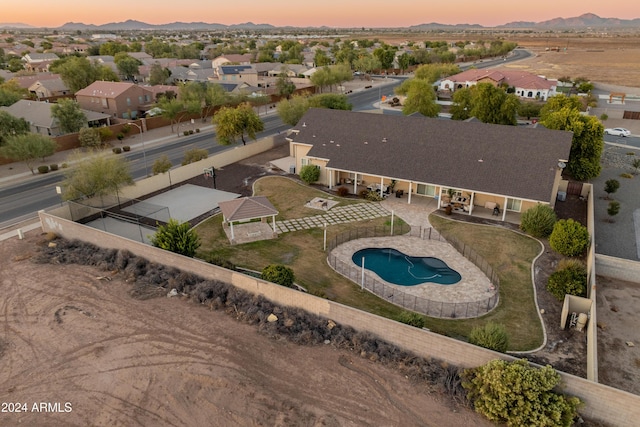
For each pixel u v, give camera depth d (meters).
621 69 143.88
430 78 105.19
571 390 17.19
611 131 62.09
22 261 29.50
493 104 58.16
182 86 81.00
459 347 19.23
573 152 42.94
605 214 36.44
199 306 24.55
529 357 20.31
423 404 17.94
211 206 38.38
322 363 20.17
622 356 20.50
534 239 31.77
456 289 26.11
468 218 35.25
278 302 24.31
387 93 105.62
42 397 18.39
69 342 21.61
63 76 90.81
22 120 53.88
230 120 52.16
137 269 27.86
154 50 177.88
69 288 26.33
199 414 17.50
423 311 23.98
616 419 16.73
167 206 38.47
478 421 17.17
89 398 18.33
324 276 27.38
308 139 44.19
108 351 20.94
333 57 167.00
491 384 17.41
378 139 41.91
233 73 109.56
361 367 19.94
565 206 37.91
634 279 26.61
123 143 62.16
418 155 38.84
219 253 30.19
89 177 36.38
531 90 89.25
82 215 35.88
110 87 80.06
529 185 33.59
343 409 17.67
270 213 32.03
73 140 58.56
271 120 76.75
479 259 28.69
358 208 37.53
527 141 37.22
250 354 20.70
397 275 27.70
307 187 42.44
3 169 49.78
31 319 23.44
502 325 21.05
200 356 20.53
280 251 30.50
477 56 183.75
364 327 21.78
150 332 22.28
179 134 67.50
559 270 26.09
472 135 39.31
